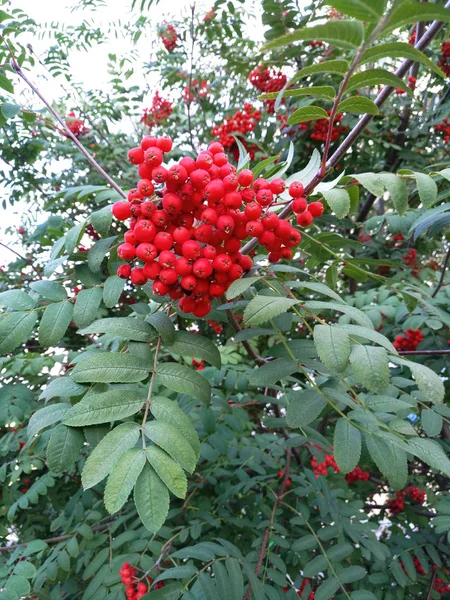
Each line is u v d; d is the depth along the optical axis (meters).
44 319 0.26
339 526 0.44
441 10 0.14
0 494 0.57
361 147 0.81
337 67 0.18
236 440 0.55
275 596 0.36
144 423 0.20
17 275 0.84
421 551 0.50
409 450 0.22
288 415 0.24
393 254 0.76
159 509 0.17
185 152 0.82
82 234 0.29
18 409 0.34
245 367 0.52
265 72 0.83
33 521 0.62
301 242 0.35
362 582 0.49
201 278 0.25
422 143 0.83
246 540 0.54
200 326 0.81
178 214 0.25
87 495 0.51
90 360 0.23
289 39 0.15
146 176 0.25
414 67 0.78
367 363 0.20
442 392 0.21
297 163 0.78
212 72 0.96
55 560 0.42
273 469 0.60
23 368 0.52
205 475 0.53
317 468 0.59
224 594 0.32
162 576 0.33
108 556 0.42
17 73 0.36
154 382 0.23
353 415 0.24
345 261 0.32
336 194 0.25
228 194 0.24
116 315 0.78
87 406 0.21
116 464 0.18
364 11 0.14
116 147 0.90
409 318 0.49
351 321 0.47
